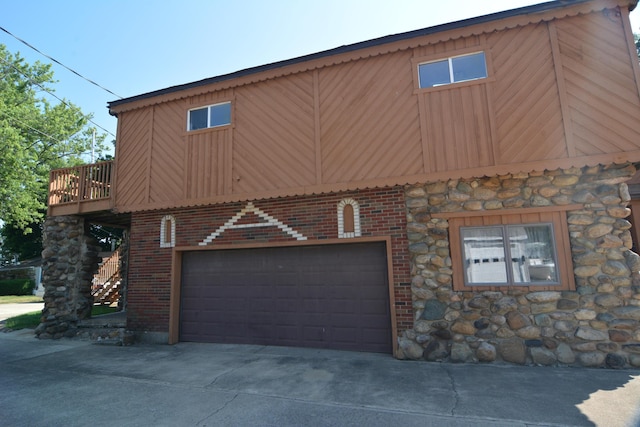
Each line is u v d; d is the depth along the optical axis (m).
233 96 8.45
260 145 8.01
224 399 4.73
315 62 7.76
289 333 7.57
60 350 7.79
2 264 33.38
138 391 5.10
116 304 15.06
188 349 7.61
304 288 7.59
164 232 8.71
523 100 6.45
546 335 5.88
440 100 6.89
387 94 7.23
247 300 7.98
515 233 6.37
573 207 6.06
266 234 7.81
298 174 7.58
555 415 4.02
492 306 6.19
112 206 9.14
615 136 5.90
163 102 9.08
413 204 6.85
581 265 5.91
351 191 7.30
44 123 24.56
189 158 8.60
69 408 4.51
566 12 6.37
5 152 20.44
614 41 6.14
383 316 7.00
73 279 9.81
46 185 24.97
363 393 4.82
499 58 6.69
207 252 8.46
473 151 6.55
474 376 5.37
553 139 6.19
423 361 6.26
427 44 7.06
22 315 12.81
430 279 6.53
